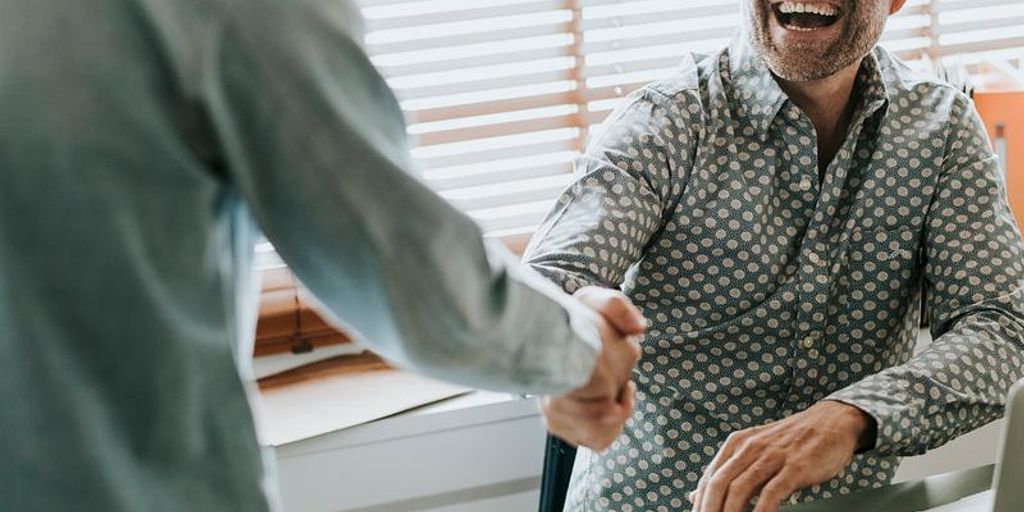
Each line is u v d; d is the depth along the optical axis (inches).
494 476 79.2
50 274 28.3
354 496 76.8
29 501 29.3
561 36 86.5
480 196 87.2
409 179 29.5
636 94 65.2
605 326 39.6
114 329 28.7
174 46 28.0
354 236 29.0
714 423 64.4
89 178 28.0
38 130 27.7
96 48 27.9
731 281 63.7
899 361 66.6
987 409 58.9
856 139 63.9
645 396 65.0
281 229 29.8
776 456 52.4
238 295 32.2
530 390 34.4
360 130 29.0
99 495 29.1
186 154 28.8
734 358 64.2
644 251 64.5
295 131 28.5
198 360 29.7
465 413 77.5
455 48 85.0
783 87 63.6
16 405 28.8
